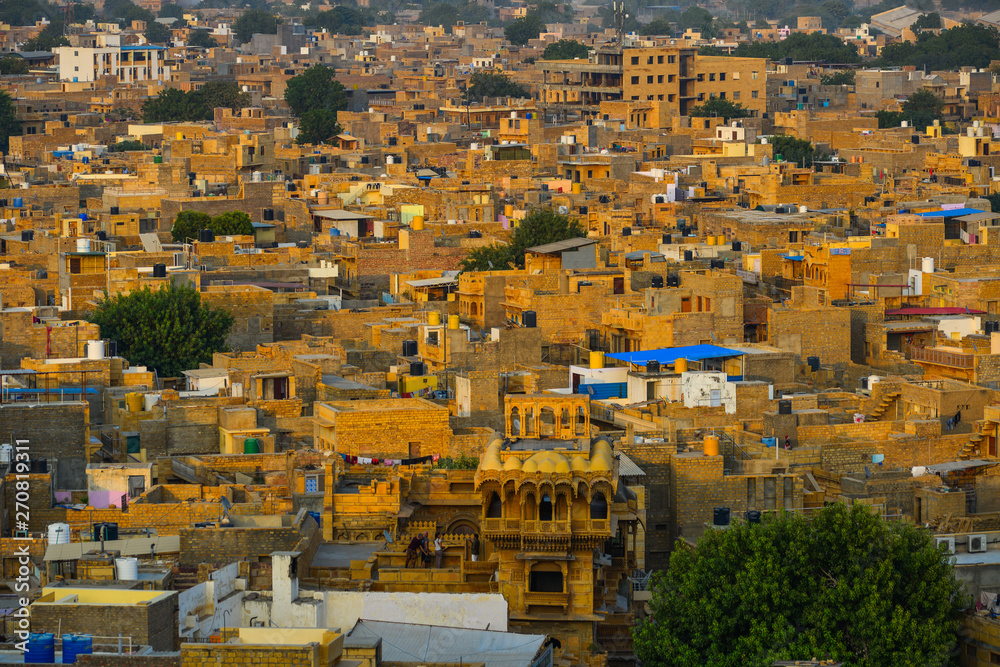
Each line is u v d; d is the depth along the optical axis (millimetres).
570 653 107875
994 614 114562
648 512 146250
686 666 108438
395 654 93625
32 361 181125
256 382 179750
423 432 157500
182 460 150500
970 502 157250
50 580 104812
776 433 169375
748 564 111625
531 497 109688
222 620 96250
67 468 147000
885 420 181125
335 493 130500
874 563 113938
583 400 123250
